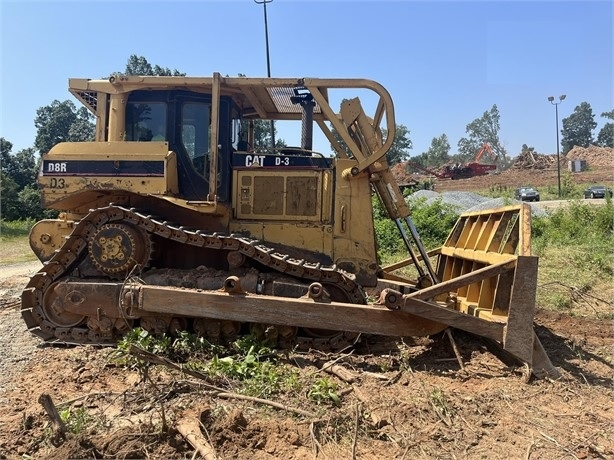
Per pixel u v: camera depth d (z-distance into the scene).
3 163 43.62
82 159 5.80
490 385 4.55
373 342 5.68
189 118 6.33
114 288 5.45
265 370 4.56
